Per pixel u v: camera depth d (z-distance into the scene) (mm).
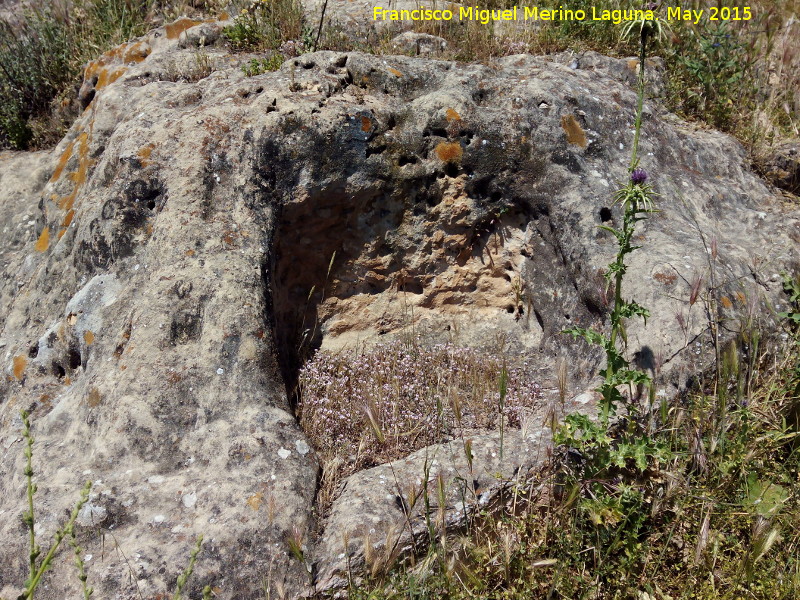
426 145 4238
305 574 2941
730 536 3115
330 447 3604
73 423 3480
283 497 3119
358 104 4273
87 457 3316
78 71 6391
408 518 2941
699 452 3250
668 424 3375
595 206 4109
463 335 4398
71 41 6785
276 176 4055
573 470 3207
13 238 5223
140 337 3523
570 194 4176
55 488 3154
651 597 2992
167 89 4828
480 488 3189
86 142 4852
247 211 3941
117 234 3955
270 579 2900
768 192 5008
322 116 4117
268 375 3600
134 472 3205
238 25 5461
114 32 6598
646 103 5102
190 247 3775
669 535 3051
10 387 3975
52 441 3488
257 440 3307
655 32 2859
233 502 3068
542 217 4277
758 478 3326
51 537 2965
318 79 4430
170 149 4055
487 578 3039
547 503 3221
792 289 4008
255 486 3137
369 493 3162
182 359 3500
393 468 3314
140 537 2965
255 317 3662
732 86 5832
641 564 3086
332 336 4406
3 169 5777
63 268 4250
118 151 4172
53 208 4836
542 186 4254
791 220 4492
